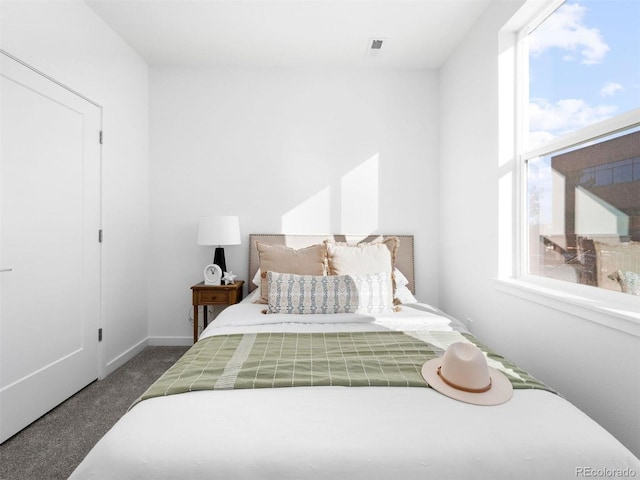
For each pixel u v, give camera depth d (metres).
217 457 0.93
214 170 3.34
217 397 1.18
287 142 3.35
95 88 2.56
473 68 2.64
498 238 2.30
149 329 3.35
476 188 2.61
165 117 3.33
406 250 3.33
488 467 0.92
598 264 1.64
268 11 2.51
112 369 2.77
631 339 1.33
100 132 2.62
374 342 1.74
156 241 3.34
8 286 1.86
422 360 1.49
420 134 3.35
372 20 2.60
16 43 1.89
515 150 2.27
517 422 1.04
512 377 1.32
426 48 2.98
